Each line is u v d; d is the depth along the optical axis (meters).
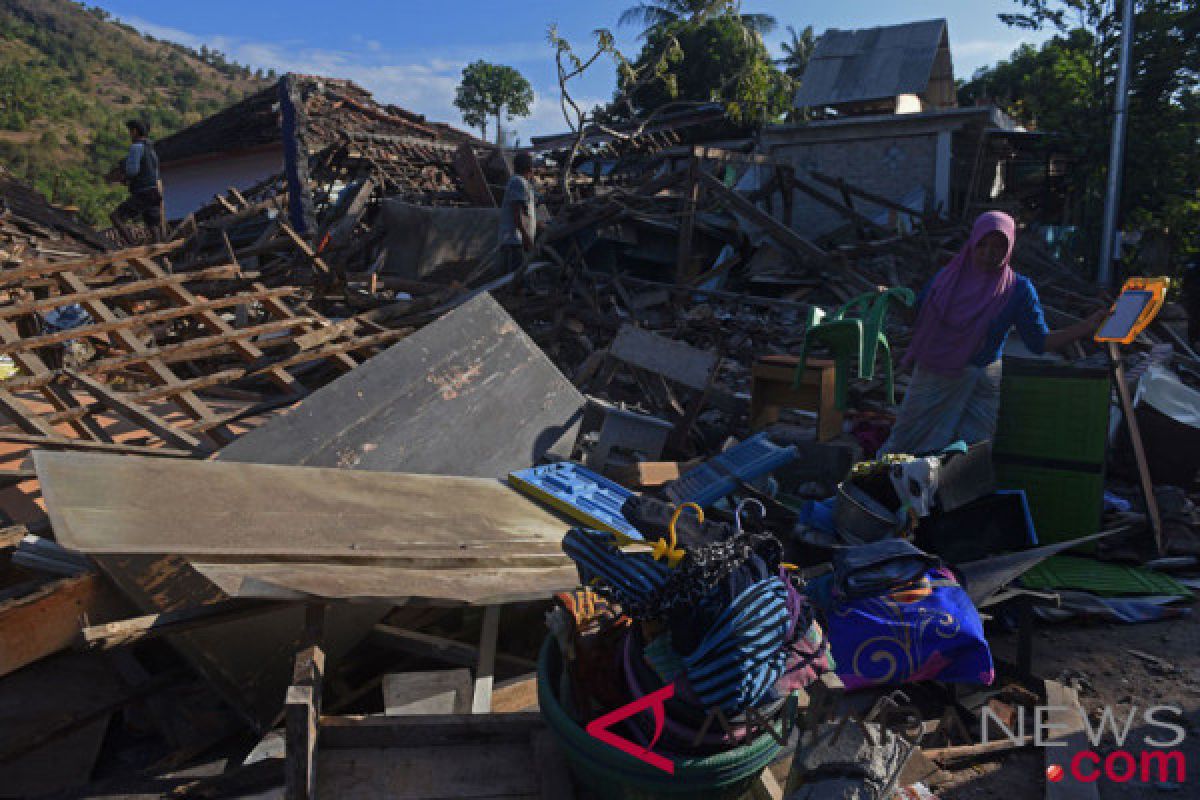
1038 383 5.29
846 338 5.33
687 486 4.75
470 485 4.52
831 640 3.49
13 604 2.79
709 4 11.28
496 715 2.70
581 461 5.69
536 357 5.53
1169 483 6.52
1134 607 4.57
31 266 5.81
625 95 11.41
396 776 2.45
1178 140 17.39
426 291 9.48
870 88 22.28
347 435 4.57
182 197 26.25
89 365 4.89
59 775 2.87
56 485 2.92
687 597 2.19
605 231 13.70
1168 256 18.02
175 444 4.44
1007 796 3.03
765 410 6.41
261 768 2.77
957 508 4.45
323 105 21.95
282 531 3.22
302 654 2.46
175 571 2.96
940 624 3.42
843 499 4.32
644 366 6.68
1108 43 18.08
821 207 19.28
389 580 2.92
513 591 3.09
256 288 6.52
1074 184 19.73
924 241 13.56
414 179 15.97
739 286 15.21
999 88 40.09
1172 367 9.85
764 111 17.91
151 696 3.17
